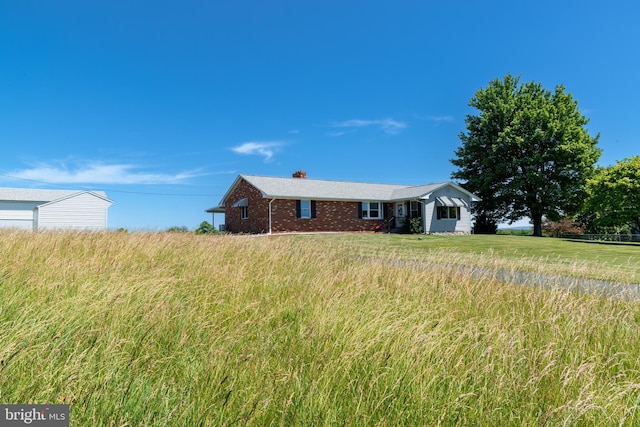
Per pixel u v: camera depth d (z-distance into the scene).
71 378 1.95
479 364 2.51
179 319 3.22
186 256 6.87
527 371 2.51
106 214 29.22
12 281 4.11
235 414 1.88
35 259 5.68
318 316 3.39
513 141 35.50
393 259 8.26
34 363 2.18
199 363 2.41
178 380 2.24
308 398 1.97
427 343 2.68
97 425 1.75
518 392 2.22
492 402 2.07
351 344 2.66
